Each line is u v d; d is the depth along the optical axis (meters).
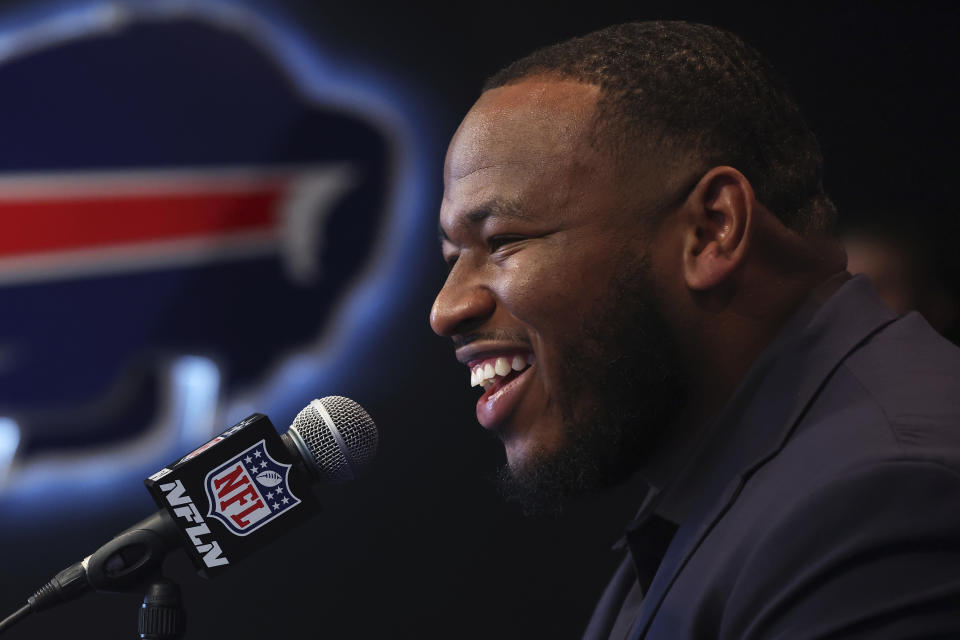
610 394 2.35
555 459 2.41
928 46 9.47
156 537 2.75
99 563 2.71
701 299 2.35
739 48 2.60
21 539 7.88
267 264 8.62
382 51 9.00
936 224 8.38
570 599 9.14
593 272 2.33
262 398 8.50
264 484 2.80
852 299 2.34
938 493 1.77
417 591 8.95
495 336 2.43
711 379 2.38
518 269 2.36
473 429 9.14
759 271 2.37
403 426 8.95
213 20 8.59
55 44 8.23
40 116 8.16
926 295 7.87
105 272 8.23
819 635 1.73
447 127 9.07
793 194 2.45
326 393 8.70
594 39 2.59
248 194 8.61
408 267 8.95
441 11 9.16
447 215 2.51
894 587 1.71
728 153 2.39
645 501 2.73
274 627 8.66
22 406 7.95
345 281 8.80
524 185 2.37
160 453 8.22
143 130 8.39
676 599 2.11
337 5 8.93
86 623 8.18
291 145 8.73
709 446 2.33
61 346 8.06
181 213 8.44
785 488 2.01
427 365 9.02
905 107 9.40
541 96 2.45
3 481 7.86
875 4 9.52
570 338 2.35
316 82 8.83
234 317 8.49
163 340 8.30
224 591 8.62
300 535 8.84
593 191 2.34
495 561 9.10
